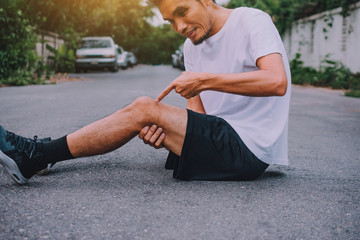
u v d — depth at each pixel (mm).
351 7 12055
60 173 2227
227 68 2045
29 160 1856
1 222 1516
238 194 1919
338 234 1493
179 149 1946
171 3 1804
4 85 10219
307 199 1895
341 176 2396
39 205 1706
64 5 15258
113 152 2848
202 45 2111
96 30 27406
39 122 4266
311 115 5645
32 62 12234
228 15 2016
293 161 2826
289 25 17109
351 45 12250
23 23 11594
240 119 2051
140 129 1892
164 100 6785
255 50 1864
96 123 1888
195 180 2109
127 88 9516
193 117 1936
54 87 9859
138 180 2113
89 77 14922
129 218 1589
